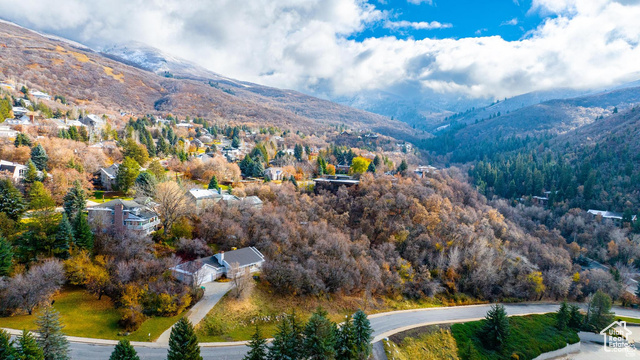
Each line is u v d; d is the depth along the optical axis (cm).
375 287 9431
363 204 12350
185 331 4706
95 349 5297
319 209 11675
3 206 7494
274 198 11700
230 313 6856
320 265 8750
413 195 13150
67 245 6731
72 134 13988
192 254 8244
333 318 7925
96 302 6344
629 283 12662
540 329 9219
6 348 4056
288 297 7994
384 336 7606
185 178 13075
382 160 18362
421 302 9819
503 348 8162
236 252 8319
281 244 9119
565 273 11888
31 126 14262
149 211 8794
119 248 7112
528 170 19688
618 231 14188
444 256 11112
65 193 9300
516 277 11300
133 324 5884
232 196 10738
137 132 16888
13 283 5638
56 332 4650
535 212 16788
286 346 5147
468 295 10550
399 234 11194
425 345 7625
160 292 6562
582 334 9638
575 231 15100
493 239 12388
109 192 10962
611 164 19112
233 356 5791
